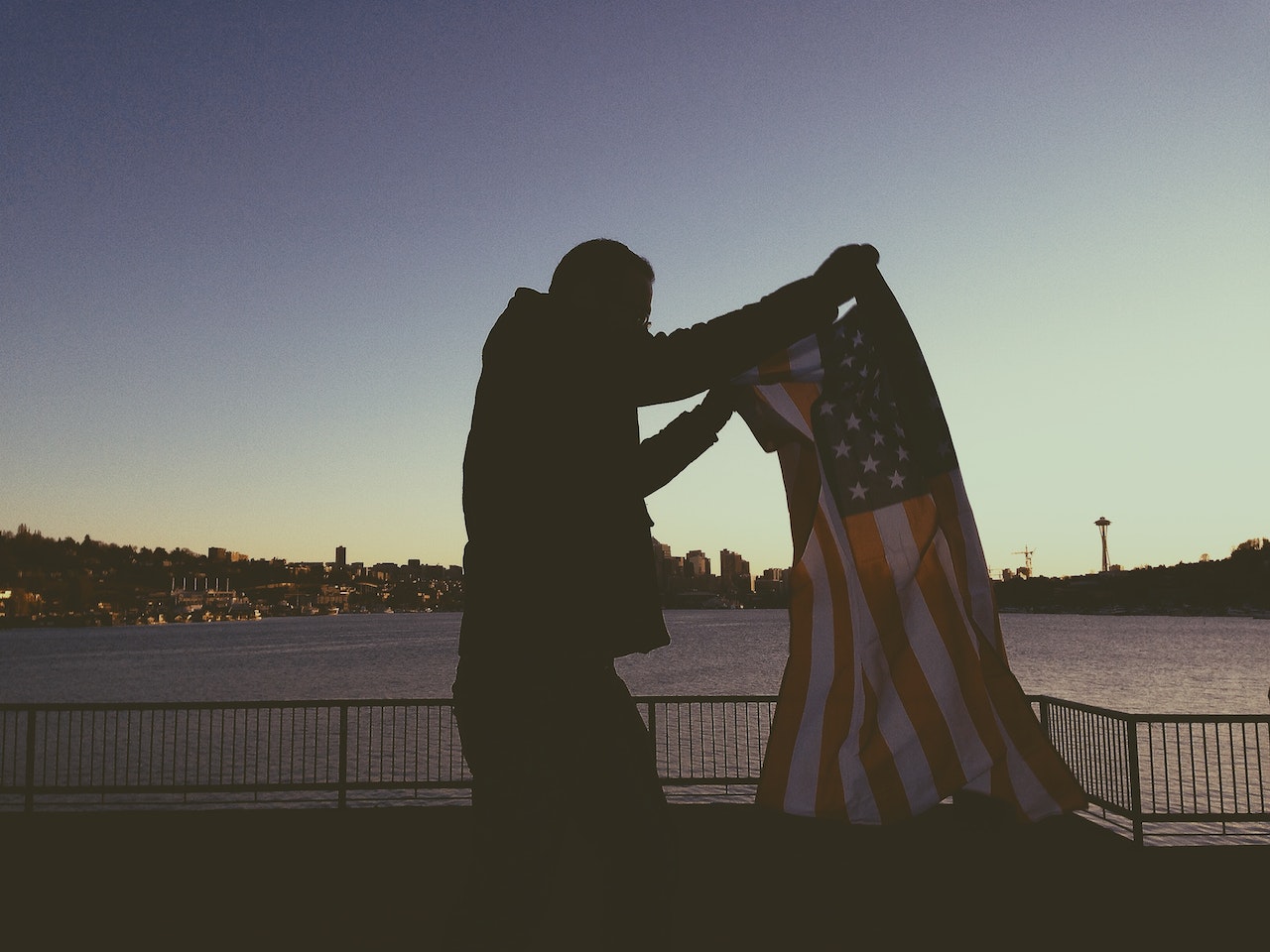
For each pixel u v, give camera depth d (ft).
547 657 5.51
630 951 5.80
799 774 8.98
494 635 5.56
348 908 23.48
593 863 26.58
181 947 20.70
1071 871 26.04
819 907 23.12
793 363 9.87
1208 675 295.48
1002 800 8.50
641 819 5.79
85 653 616.80
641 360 5.36
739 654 440.86
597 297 6.21
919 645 8.96
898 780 8.70
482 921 5.27
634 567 5.85
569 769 5.63
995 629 8.82
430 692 236.84
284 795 58.95
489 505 5.72
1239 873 25.64
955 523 9.01
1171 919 21.97
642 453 7.88
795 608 9.48
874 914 22.52
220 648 647.15
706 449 8.15
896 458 9.34
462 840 30.50
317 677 314.55
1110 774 32.19
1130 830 36.32
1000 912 22.63
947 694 8.80
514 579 5.58
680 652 465.88
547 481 5.60
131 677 345.51
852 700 9.04
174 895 24.70
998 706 8.66
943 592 9.00
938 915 22.40
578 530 5.62
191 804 46.21
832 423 9.61
